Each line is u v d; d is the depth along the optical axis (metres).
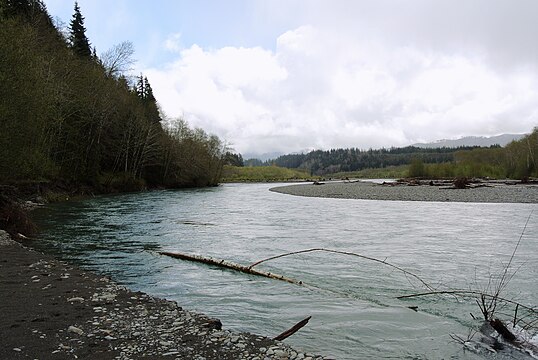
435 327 8.48
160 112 87.94
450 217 27.61
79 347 6.37
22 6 50.91
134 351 6.30
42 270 11.77
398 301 10.25
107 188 58.25
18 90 22.00
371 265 14.01
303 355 6.43
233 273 13.12
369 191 61.88
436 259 14.76
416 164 116.25
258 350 6.53
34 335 6.84
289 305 9.99
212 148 101.31
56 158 47.25
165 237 20.11
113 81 59.34
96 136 56.09
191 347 6.55
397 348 7.48
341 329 8.41
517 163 102.75
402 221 25.83
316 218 28.36
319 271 13.27
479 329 8.35
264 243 18.44
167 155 80.12
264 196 57.38
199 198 51.94
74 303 8.73
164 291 11.19
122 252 16.38
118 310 8.34
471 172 108.94
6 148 21.44
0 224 18.84
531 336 7.93
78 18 73.44
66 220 26.20
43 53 39.75
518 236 19.44
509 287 11.28
